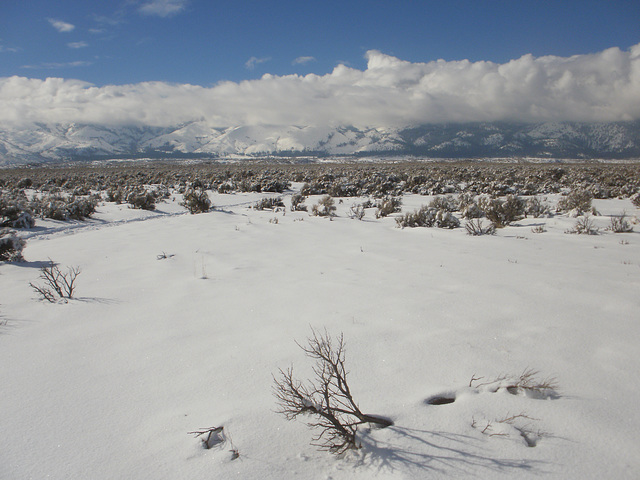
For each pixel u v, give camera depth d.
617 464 1.90
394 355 3.12
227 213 15.28
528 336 3.37
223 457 2.10
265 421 2.40
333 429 2.31
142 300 5.01
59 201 16.41
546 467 1.89
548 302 4.22
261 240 9.34
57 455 2.20
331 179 34.03
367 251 7.69
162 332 3.92
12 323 4.32
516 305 4.15
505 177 31.98
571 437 2.10
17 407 2.69
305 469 2.00
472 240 8.78
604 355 3.00
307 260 7.04
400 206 17.55
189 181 33.66
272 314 4.26
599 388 2.56
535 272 5.59
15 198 17.45
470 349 3.16
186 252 8.04
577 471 1.86
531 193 23.23
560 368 2.82
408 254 7.29
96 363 3.31
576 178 30.53
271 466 2.03
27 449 2.25
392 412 2.38
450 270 5.87
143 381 2.98
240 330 3.86
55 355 3.50
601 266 5.94
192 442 2.24
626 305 4.06
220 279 5.86
